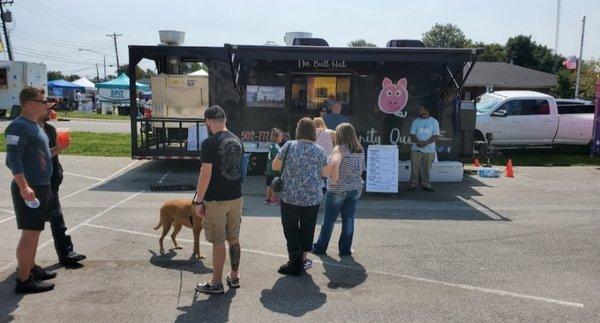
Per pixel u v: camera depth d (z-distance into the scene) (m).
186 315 4.37
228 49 9.98
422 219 7.98
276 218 7.94
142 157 11.73
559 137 15.76
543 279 5.38
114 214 7.93
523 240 6.84
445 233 7.16
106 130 22.98
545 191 10.49
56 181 5.40
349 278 5.34
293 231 5.34
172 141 12.93
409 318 4.40
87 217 7.71
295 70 11.34
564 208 8.88
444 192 10.30
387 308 4.60
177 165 13.25
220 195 4.68
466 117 12.62
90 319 4.27
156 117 12.54
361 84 11.31
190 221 5.82
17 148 4.49
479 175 12.41
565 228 7.50
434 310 4.57
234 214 4.83
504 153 16.38
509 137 15.56
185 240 6.60
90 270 5.43
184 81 12.88
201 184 4.64
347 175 5.87
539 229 7.43
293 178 5.25
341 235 6.07
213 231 4.73
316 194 5.29
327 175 5.41
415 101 11.32
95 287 4.96
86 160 13.80
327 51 10.02
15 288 4.84
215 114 4.71
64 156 14.37
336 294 4.90
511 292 5.01
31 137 4.60
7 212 7.94
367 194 9.95
